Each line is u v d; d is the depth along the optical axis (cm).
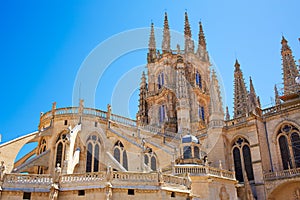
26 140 4347
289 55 7550
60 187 3062
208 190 3606
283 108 4844
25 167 3975
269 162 4647
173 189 3102
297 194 4150
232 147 5103
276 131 4712
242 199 4422
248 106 7556
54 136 4450
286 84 7231
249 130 4794
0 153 4034
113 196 2919
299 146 4409
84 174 3105
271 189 4291
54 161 4297
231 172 4100
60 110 4644
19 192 2931
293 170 4181
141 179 3050
